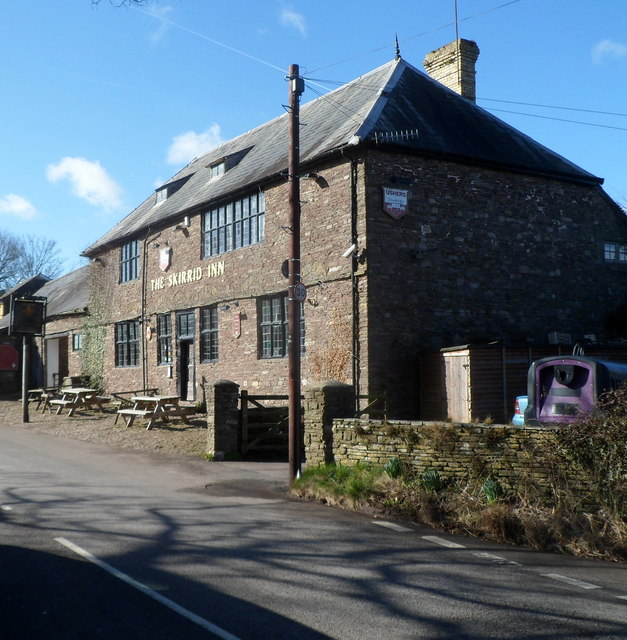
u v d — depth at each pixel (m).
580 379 11.06
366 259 17.42
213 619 5.52
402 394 17.61
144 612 5.66
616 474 8.74
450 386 16.73
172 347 25.33
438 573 7.02
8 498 10.57
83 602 5.88
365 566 7.17
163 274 26.02
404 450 10.81
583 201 21.48
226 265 22.56
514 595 6.36
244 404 15.09
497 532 8.76
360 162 17.77
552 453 9.30
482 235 19.30
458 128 20.19
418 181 18.38
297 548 7.83
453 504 9.57
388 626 5.47
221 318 22.75
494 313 19.27
